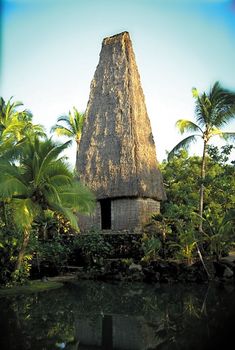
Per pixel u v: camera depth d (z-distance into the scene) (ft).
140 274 57.36
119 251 70.59
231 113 80.79
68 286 51.52
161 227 69.15
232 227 58.85
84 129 87.66
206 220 63.87
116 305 36.94
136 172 77.41
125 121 82.28
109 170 79.97
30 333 26.21
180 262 57.82
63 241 73.20
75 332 26.58
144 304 37.27
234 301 36.52
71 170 49.52
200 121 83.71
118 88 85.61
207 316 30.17
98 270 60.85
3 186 45.16
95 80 89.81
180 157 120.16
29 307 35.91
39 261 62.49
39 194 48.47
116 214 77.87
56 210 48.83
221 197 94.84
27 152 50.06
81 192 51.16
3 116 114.73
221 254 64.80
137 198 76.48
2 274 47.42
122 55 87.76
